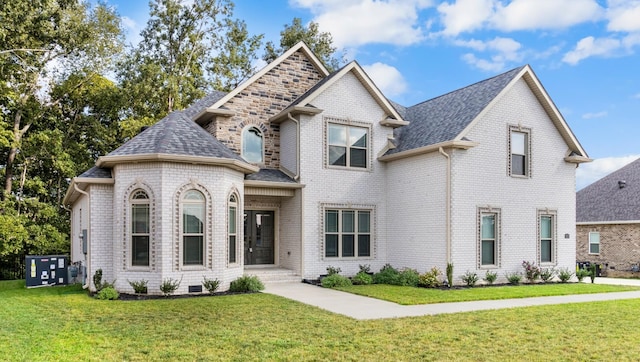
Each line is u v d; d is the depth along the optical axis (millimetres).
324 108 17422
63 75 26250
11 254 23609
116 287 13281
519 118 17609
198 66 32094
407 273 16375
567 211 18609
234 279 14484
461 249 15914
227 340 7734
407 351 7215
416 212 17109
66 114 27797
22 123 25891
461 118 16875
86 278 14984
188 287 13242
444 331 8617
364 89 18281
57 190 27672
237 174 14977
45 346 7250
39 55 24172
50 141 25047
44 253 24109
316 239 17094
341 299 12539
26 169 25922
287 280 16531
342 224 17797
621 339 8148
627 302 12547
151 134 14055
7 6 21031
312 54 18953
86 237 14734
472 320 9719
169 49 31250
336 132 17812
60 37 23844
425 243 16641
